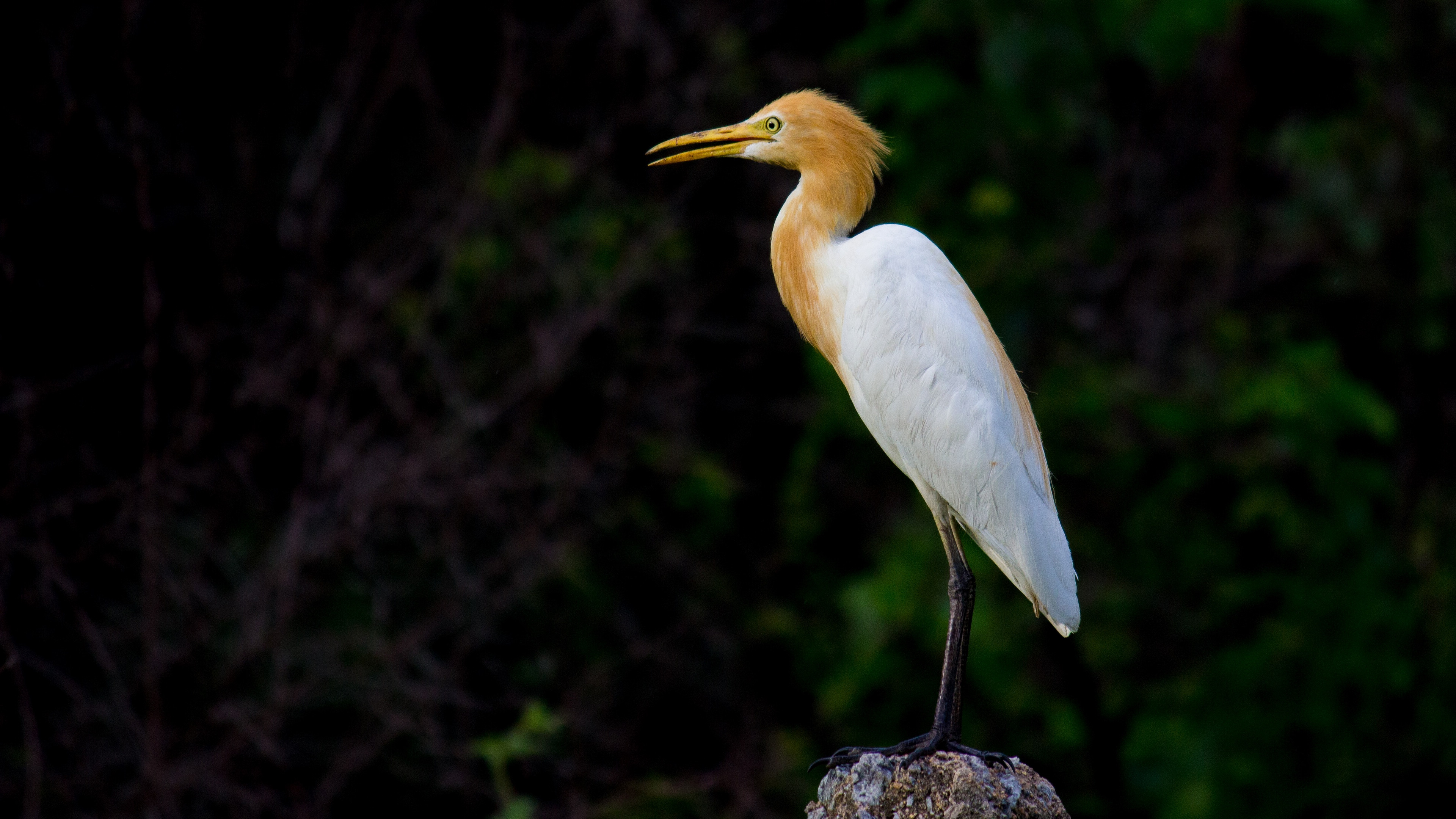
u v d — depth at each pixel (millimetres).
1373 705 12641
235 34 11984
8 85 10070
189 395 10891
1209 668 12656
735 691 12859
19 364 9961
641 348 12516
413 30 12164
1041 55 11711
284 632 10602
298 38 11844
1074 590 7074
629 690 12523
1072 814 12336
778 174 12812
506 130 12359
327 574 10969
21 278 9930
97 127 10281
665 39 12883
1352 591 12641
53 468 10070
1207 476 12664
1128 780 12531
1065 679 12320
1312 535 12586
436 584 11602
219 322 11266
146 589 10203
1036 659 12523
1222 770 12359
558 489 11820
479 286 12172
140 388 10539
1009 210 12234
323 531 10891
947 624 11859
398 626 11500
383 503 10922
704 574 12867
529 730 10594
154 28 11047
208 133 11859
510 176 12320
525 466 11844
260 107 12109
